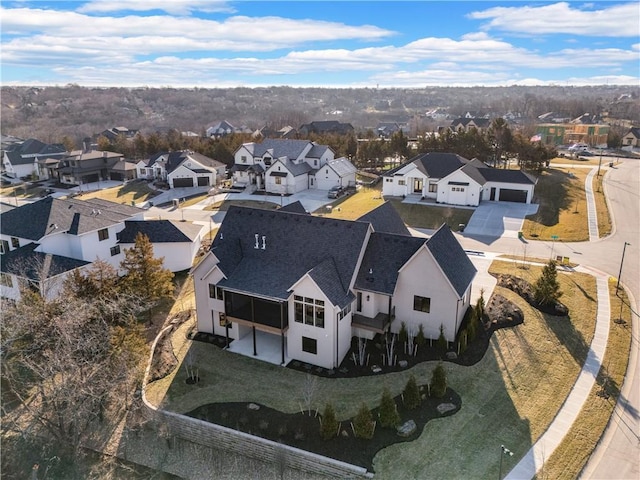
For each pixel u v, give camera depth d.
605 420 25.36
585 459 22.77
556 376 29.02
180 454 25.41
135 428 27.14
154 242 46.72
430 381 28.69
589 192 72.31
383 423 24.84
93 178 99.00
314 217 35.19
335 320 29.70
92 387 25.45
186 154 94.12
